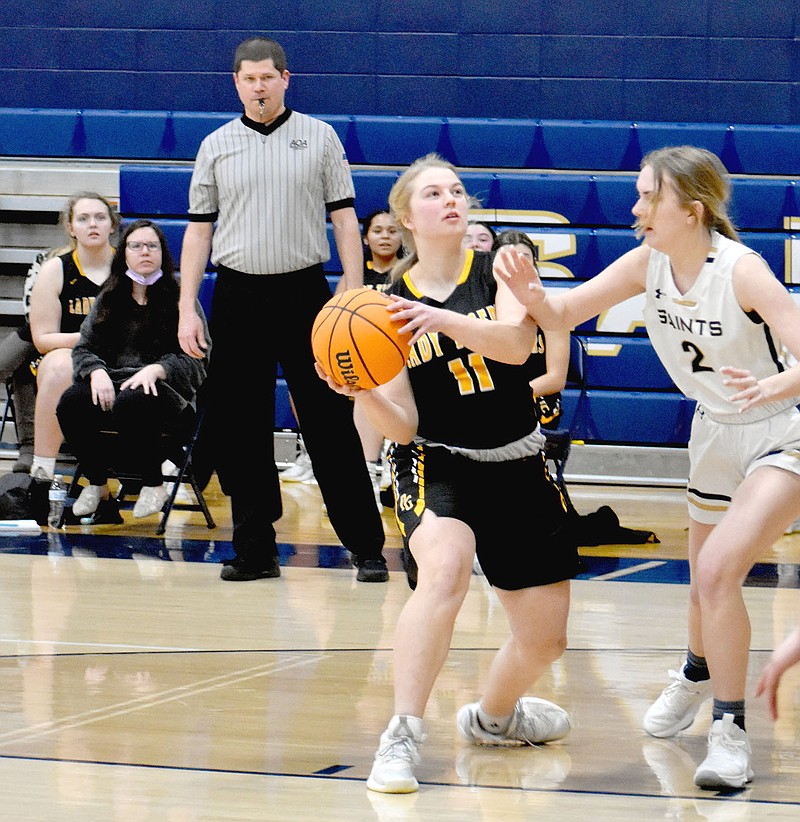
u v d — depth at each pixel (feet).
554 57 58.29
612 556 35.14
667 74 58.03
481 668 22.54
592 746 18.03
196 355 30.81
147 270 36.01
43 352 40.37
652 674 22.31
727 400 16.97
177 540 36.47
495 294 17.25
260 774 16.19
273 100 29.50
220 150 29.73
